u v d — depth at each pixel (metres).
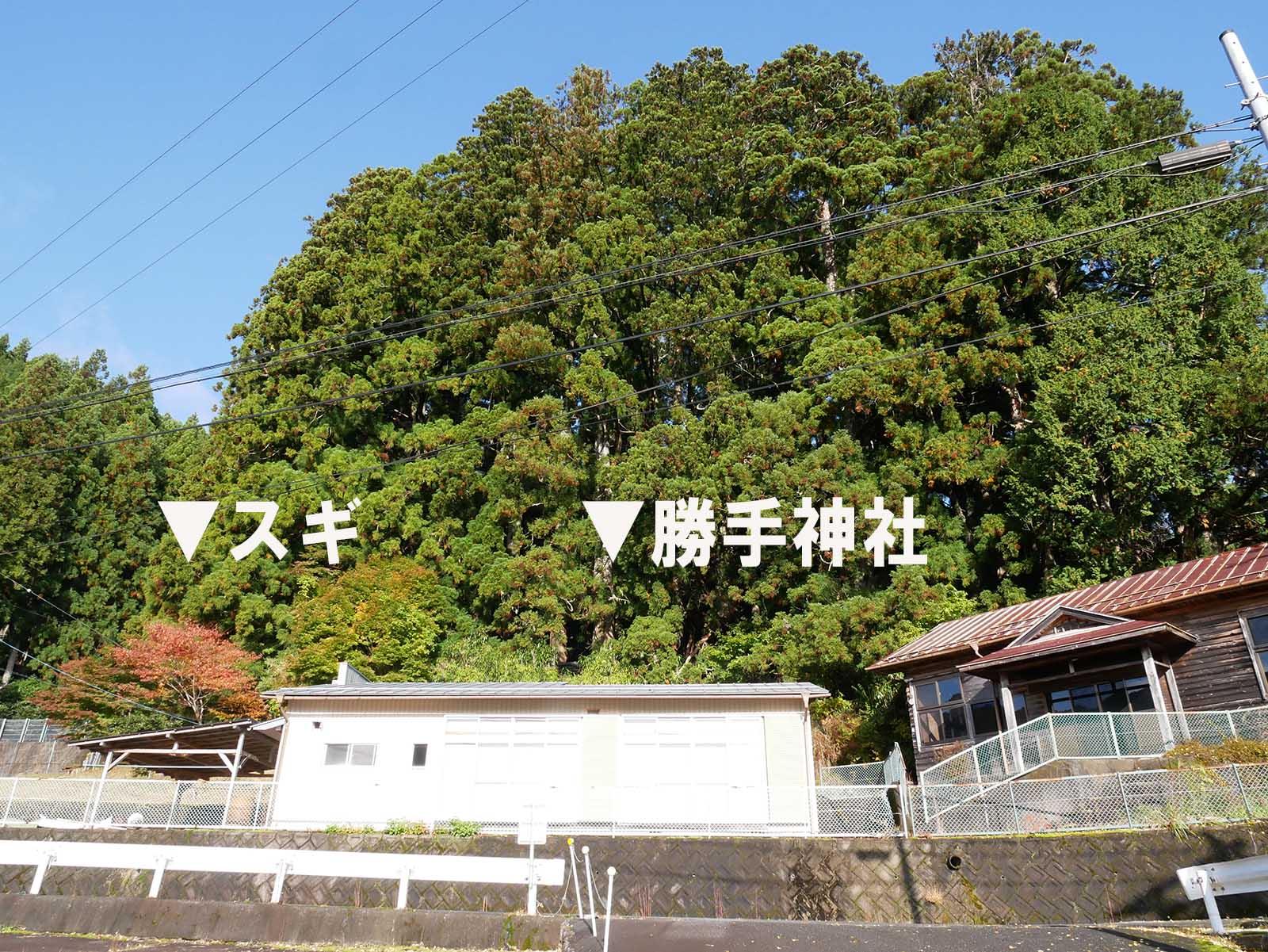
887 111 35.31
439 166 40.88
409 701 16.72
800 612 25.77
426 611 28.17
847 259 34.41
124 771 23.77
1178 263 26.08
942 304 29.36
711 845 13.12
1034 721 13.78
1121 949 8.77
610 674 25.91
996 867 11.94
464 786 15.99
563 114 42.72
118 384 46.47
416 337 35.41
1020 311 30.62
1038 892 11.58
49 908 10.85
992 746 14.09
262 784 16.22
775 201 34.22
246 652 28.16
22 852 11.42
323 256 37.12
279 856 10.84
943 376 27.28
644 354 34.72
